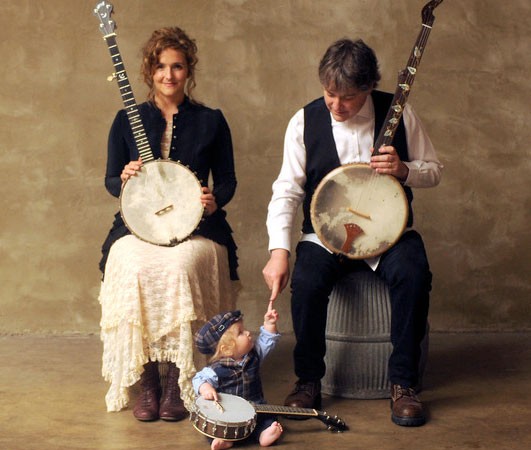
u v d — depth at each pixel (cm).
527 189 503
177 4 485
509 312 509
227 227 419
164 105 414
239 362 350
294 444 340
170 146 409
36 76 484
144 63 408
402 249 376
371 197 378
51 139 488
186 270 373
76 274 496
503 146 500
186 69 406
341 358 394
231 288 415
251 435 342
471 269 506
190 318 368
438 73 494
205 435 336
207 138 412
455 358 457
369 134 389
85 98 487
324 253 382
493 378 423
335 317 394
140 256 377
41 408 381
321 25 489
